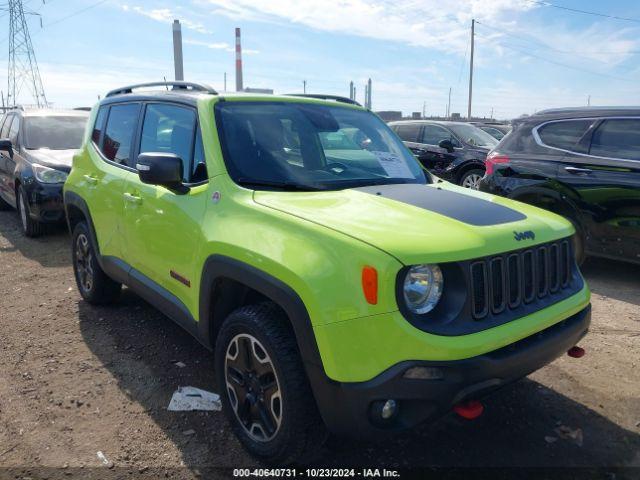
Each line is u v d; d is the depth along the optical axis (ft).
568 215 20.04
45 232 25.96
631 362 13.35
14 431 10.28
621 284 19.62
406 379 7.38
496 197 11.05
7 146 26.91
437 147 37.60
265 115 11.73
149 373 12.58
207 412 11.00
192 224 10.48
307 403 8.33
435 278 7.78
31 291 18.24
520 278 8.71
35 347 13.87
